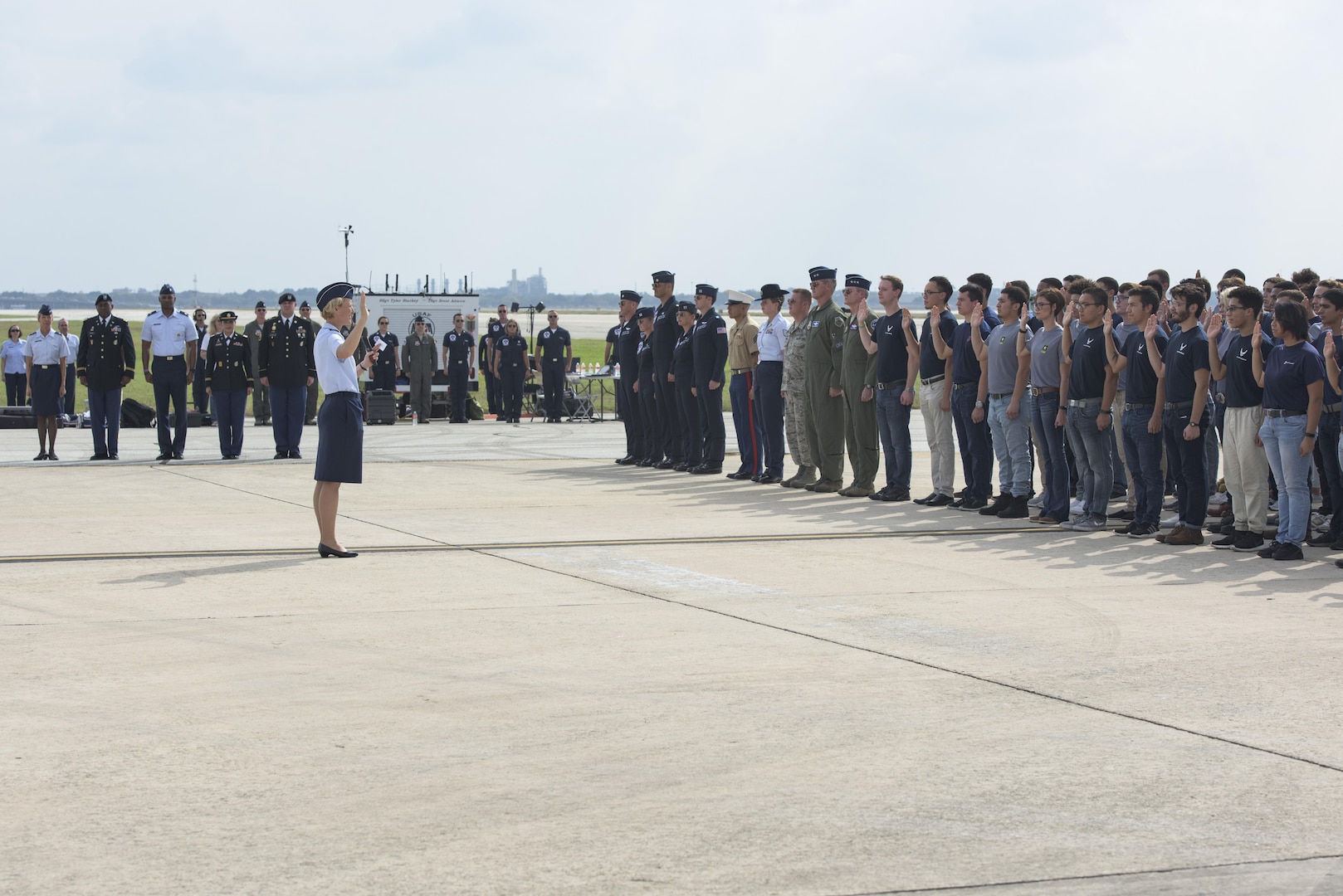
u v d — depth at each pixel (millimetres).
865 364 12797
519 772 4492
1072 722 5113
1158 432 10008
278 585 8031
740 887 3559
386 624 6891
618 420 26891
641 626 6871
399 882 3578
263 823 4008
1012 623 6957
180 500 12609
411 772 4480
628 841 3877
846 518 11398
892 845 3865
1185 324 9711
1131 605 7477
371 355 9305
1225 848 3865
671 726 5031
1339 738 4926
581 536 10250
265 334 17141
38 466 16078
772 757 4668
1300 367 8859
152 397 33438
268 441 20344
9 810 4113
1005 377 11234
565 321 98250
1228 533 9766
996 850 3828
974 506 11930
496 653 6230
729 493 13492
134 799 4211
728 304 15109
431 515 11578
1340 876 3678
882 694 5500
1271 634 6695
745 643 6461
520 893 3512
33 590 7832
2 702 5324
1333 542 9656
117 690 5516
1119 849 3850
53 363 16703
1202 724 5090
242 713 5180
